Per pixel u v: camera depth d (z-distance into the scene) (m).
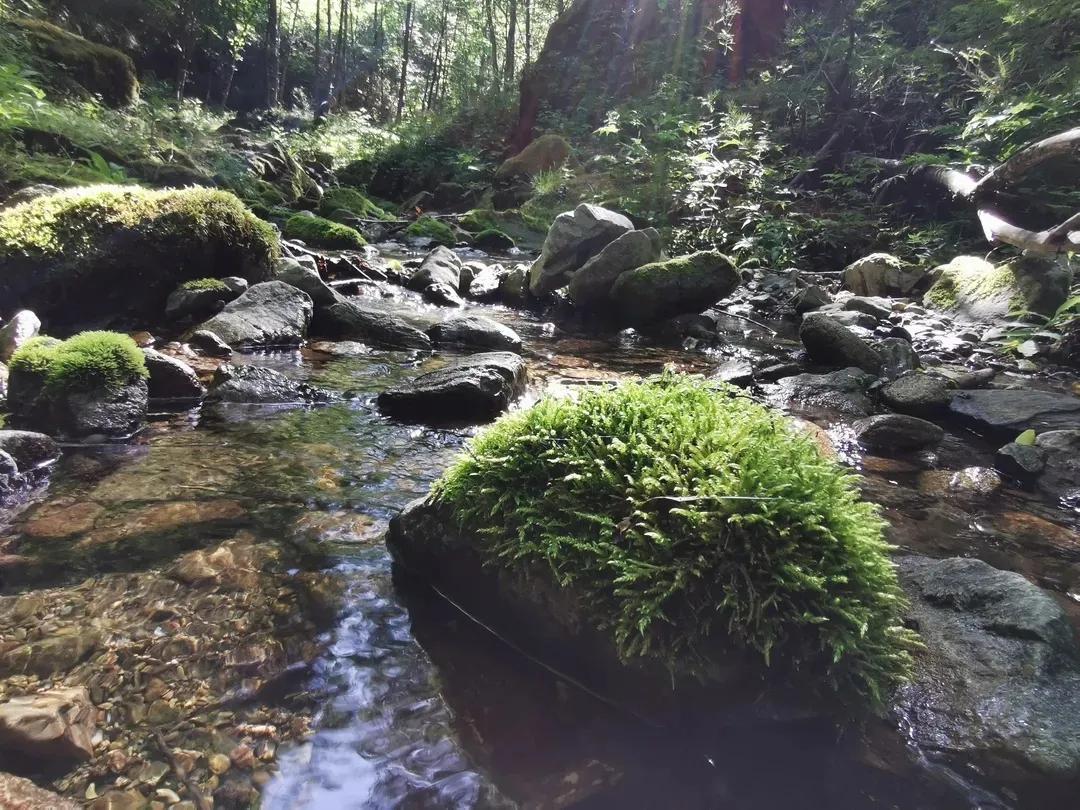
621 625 1.39
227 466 2.59
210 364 3.89
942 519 2.53
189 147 13.13
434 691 1.47
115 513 2.16
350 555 2.00
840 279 8.38
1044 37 9.03
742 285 8.34
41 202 4.52
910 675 1.45
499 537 1.62
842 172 11.46
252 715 1.36
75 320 4.43
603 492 1.56
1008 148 7.96
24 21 12.98
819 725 1.37
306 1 46.12
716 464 1.52
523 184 15.77
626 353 5.17
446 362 4.39
